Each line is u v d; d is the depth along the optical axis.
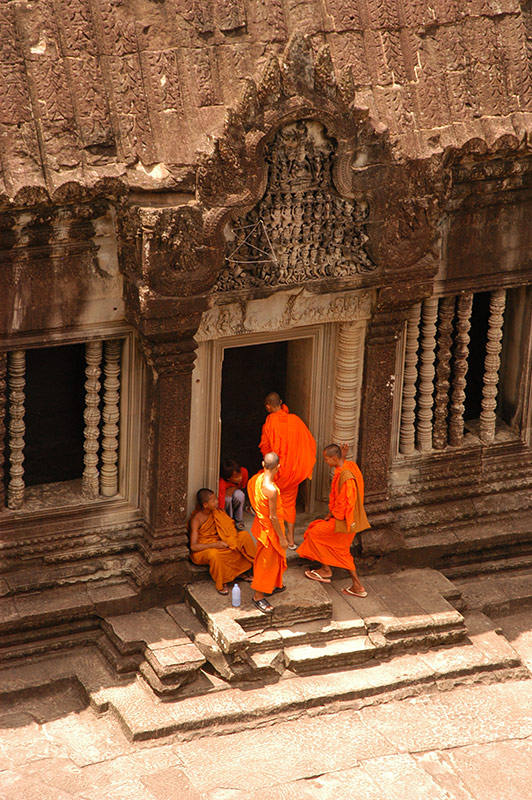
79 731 44.44
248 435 57.56
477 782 42.91
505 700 47.72
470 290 51.84
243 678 46.34
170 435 47.34
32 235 43.38
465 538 54.31
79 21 43.38
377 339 50.03
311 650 47.50
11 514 47.03
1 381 45.16
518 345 55.19
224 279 45.78
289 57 43.41
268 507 46.38
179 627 47.50
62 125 42.78
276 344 56.91
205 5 45.28
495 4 49.72
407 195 47.47
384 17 47.88
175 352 46.09
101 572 48.56
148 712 44.66
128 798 41.19
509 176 50.31
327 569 50.53
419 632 49.25
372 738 45.00
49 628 47.41
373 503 52.50
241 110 43.34
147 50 44.44
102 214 44.19
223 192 44.16
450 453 54.38
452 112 48.47
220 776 42.50
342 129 45.06
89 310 45.53
